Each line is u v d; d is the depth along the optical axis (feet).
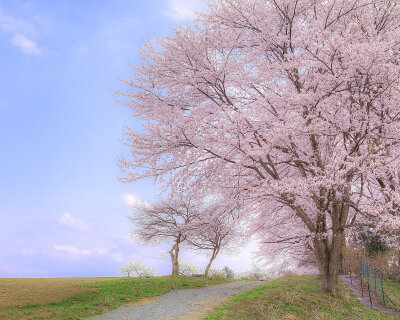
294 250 73.41
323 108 43.65
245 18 47.80
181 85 51.65
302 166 49.49
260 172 49.83
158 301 47.88
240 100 52.80
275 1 45.39
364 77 41.93
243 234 55.77
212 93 53.16
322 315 37.63
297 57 41.73
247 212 48.70
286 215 58.54
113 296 49.88
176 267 89.15
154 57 49.85
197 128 44.16
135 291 54.60
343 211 48.62
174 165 47.39
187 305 44.11
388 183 50.83
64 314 38.14
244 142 43.68
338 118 43.16
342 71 42.52
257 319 35.94
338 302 44.50
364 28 46.78
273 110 48.65
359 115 42.73
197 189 51.16
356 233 71.36
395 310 43.98
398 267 63.52
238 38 49.47
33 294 48.83
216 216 52.06
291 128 41.09
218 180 49.67
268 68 47.14
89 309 41.55
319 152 46.26
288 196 45.19
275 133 42.57
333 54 40.24
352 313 40.65
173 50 49.16
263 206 54.24
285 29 50.21
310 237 50.60
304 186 40.42
